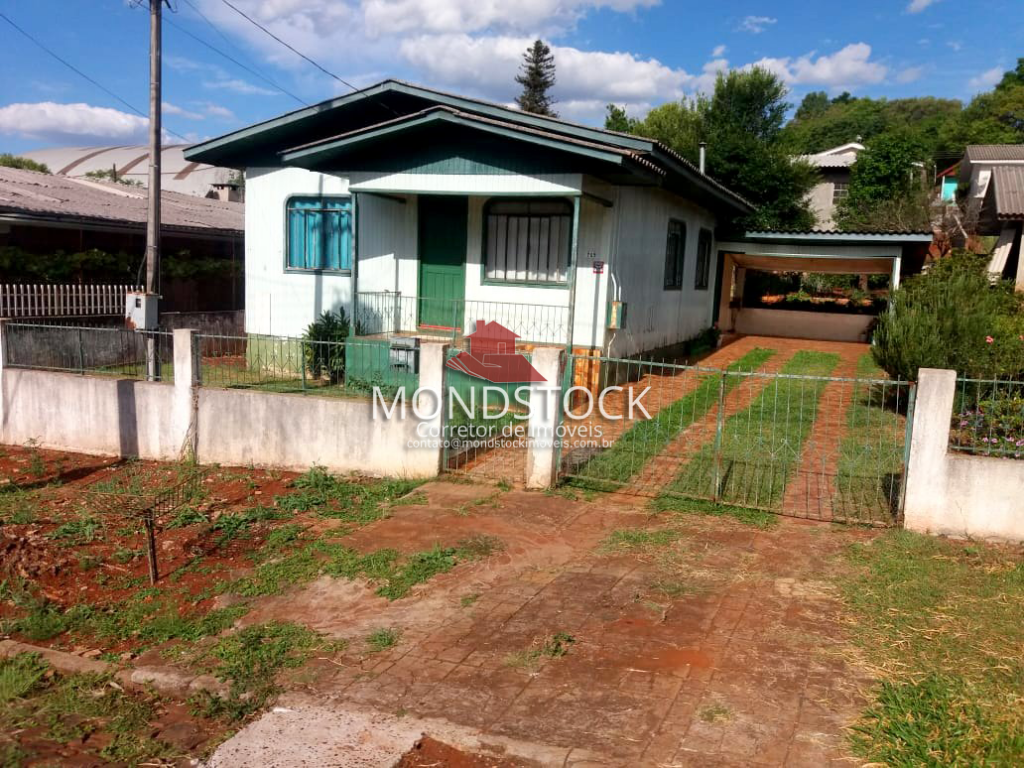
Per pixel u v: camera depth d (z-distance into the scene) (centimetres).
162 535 683
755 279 2598
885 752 356
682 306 1653
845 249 1759
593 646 466
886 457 847
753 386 1324
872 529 652
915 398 632
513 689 422
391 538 650
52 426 1007
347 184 1303
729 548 614
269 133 1300
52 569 617
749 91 3108
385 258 1276
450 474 820
